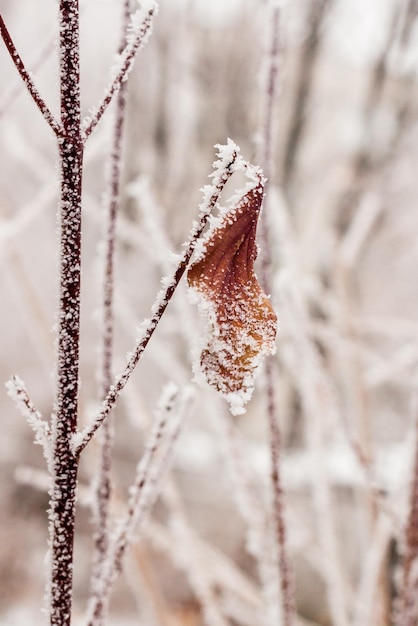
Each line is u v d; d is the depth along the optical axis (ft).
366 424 3.00
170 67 11.34
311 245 4.25
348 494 6.33
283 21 1.97
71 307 1.55
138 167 11.73
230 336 1.53
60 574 1.58
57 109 1.54
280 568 2.07
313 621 6.87
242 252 1.54
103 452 1.90
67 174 1.53
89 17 9.33
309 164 10.99
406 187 11.18
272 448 2.06
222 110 11.33
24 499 9.15
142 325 1.54
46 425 1.57
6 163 9.82
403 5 9.21
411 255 11.58
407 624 2.23
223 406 2.46
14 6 9.88
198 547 2.80
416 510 2.27
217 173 1.51
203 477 7.77
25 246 10.03
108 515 1.91
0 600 8.18
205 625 7.04
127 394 2.39
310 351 2.54
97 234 8.42
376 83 9.94
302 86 10.53
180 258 1.53
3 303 10.89
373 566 2.68
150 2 1.55
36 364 10.80
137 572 2.56
